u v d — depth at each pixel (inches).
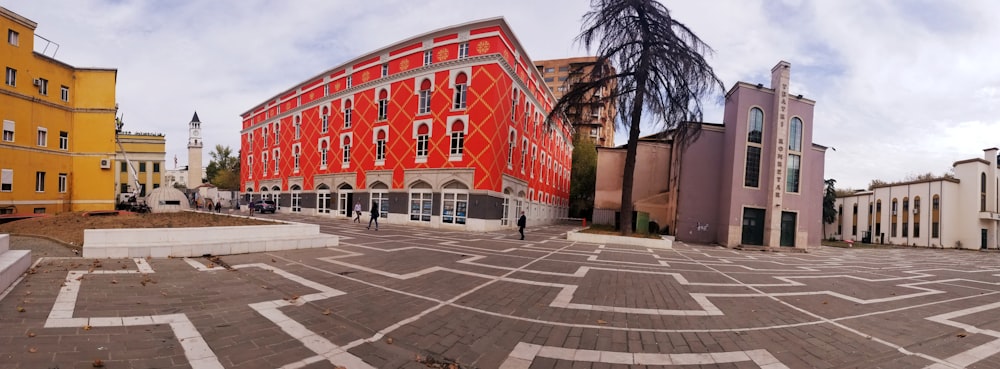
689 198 1067.3
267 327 197.5
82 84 1133.7
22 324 178.9
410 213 1066.7
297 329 197.3
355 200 1213.7
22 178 1003.9
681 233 1064.2
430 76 1052.5
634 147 848.3
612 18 804.0
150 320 196.9
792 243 1013.2
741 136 995.3
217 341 174.6
